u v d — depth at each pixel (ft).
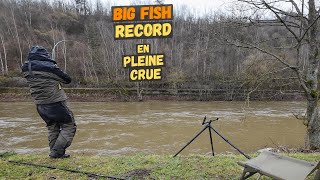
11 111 85.76
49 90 16.05
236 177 14.40
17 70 140.46
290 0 29.07
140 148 44.16
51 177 14.20
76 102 112.16
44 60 16.26
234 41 29.73
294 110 85.87
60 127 17.75
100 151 42.24
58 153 17.31
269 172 11.07
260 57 32.94
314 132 29.35
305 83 30.40
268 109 88.89
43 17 187.62
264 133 54.70
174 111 86.12
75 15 199.41
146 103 108.47
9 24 171.63
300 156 19.67
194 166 16.03
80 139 50.19
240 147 43.93
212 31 30.53
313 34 29.14
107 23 169.99
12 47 157.48
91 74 140.56
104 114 80.33
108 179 13.98
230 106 97.45
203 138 50.39
